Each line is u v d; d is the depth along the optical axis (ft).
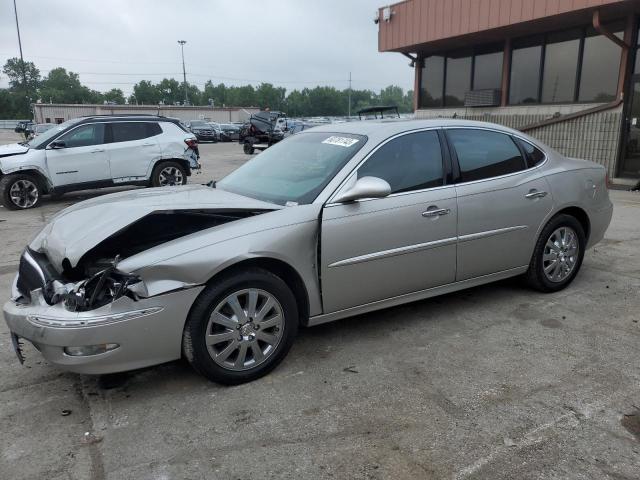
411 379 11.00
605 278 17.20
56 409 10.08
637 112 37.04
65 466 8.46
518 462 8.40
